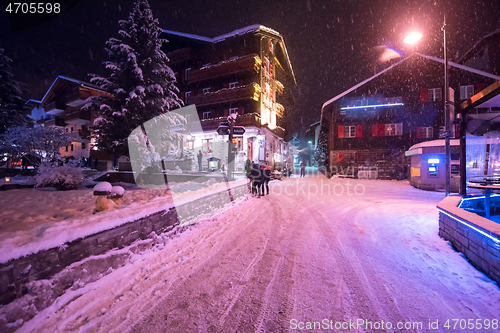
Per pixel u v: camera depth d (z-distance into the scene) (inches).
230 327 76.2
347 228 201.2
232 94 845.8
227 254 139.5
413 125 820.6
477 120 221.9
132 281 103.7
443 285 104.7
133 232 125.7
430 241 165.6
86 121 911.7
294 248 150.9
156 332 73.2
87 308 83.4
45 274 79.3
